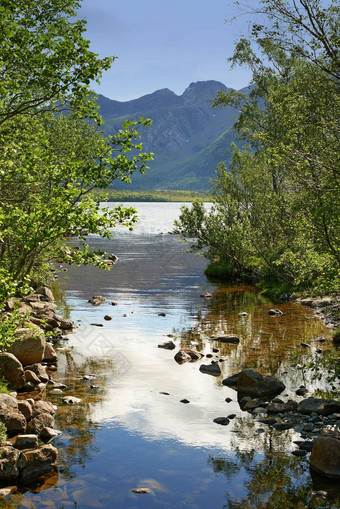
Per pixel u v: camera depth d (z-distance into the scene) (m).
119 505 8.95
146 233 90.50
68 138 27.44
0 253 22.27
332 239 16.31
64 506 8.90
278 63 32.34
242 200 37.75
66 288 35.34
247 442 11.55
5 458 10.04
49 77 10.51
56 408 13.49
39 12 12.10
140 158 11.41
